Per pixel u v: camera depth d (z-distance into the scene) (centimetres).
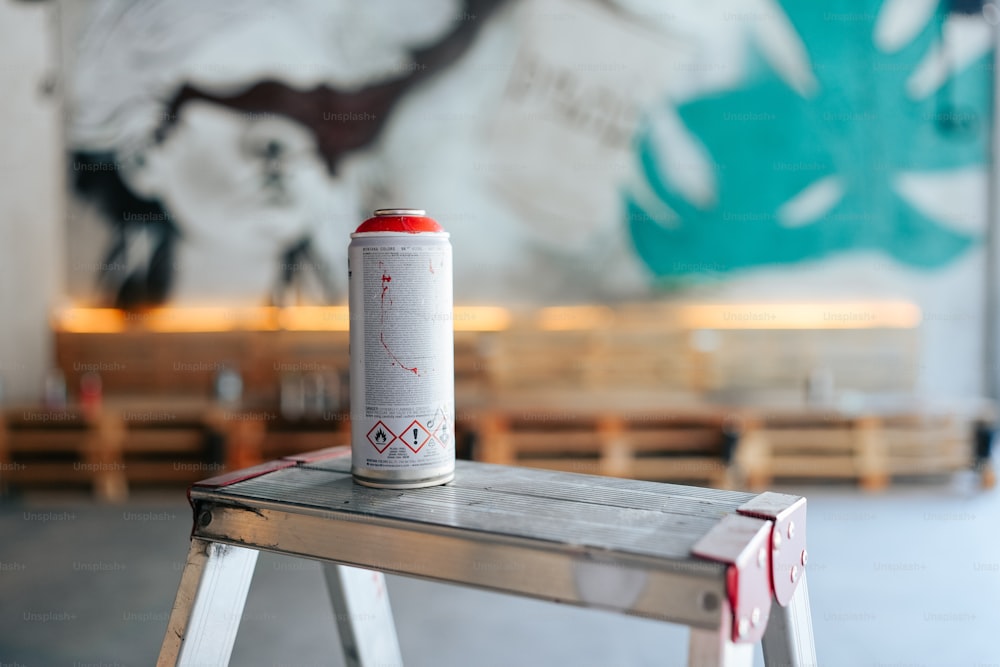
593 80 532
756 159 529
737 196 531
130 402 478
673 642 255
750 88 528
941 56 521
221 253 535
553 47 532
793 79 526
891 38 522
